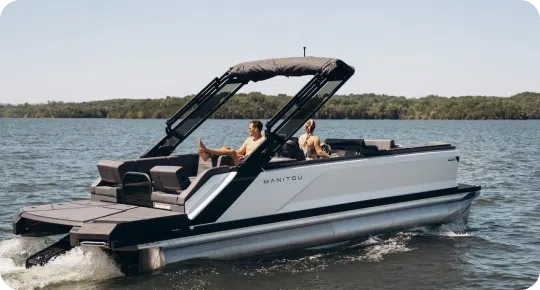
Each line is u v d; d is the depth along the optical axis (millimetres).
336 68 8172
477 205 12727
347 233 8648
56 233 7848
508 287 7039
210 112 9445
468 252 8531
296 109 8172
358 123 116000
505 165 21891
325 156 9086
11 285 6695
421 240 9125
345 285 6984
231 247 7621
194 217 7242
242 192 7656
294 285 6938
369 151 8922
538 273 7582
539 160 24203
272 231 7973
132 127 86250
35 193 14062
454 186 9984
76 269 7117
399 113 121875
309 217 8266
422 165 9508
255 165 7777
